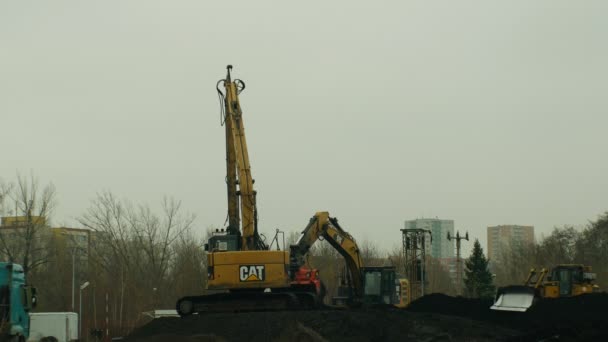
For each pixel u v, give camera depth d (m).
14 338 25.73
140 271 72.25
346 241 40.75
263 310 33.78
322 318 29.83
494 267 168.50
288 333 27.91
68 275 75.19
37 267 71.94
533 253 111.62
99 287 69.31
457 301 44.06
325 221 40.12
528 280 51.84
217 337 27.06
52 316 45.34
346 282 47.62
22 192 69.25
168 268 76.12
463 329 29.02
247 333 28.50
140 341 26.81
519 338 24.69
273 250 33.50
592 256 97.19
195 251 75.38
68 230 84.94
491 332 28.97
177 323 30.73
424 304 44.94
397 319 30.16
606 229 97.75
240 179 34.44
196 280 72.75
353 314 30.62
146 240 75.62
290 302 33.75
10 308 25.94
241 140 34.91
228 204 35.09
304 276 37.44
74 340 46.09
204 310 33.72
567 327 25.00
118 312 66.25
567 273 48.25
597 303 34.72
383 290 47.66
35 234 72.56
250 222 34.34
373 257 108.75
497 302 38.88
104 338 53.84
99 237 74.38
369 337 28.33
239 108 35.22
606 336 22.69
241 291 33.84
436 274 123.88
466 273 101.31
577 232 106.81
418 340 27.67
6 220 70.50
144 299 67.12
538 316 34.72
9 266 26.33
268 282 33.06
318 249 94.31
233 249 34.03
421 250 77.50
